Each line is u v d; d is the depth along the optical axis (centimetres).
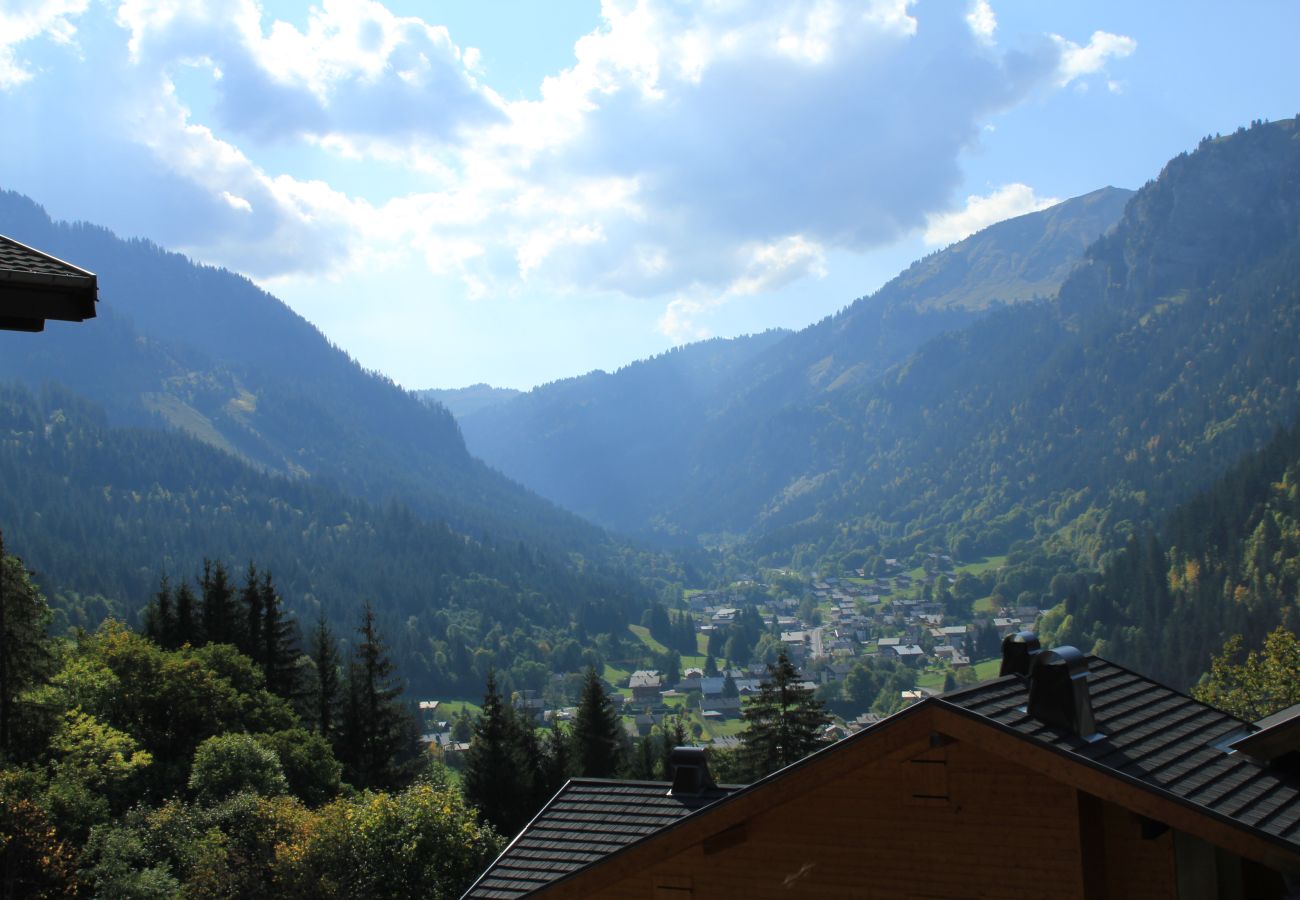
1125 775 966
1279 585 14838
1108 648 16662
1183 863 1018
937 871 1090
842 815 1143
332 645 7531
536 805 6419
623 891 1271
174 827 4078
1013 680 1187
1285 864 922
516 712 7419
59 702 4953
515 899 1423
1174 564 18350
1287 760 1142
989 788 1072
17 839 3294
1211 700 5025
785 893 1166
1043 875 1043
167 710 5638
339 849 3791
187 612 7369
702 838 1196
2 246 792
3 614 4650
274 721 6228
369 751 6656
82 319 772
